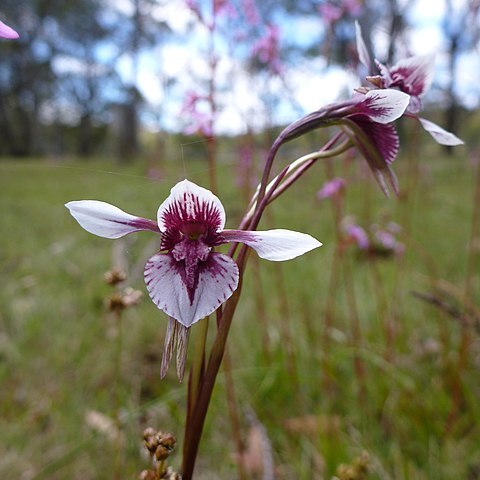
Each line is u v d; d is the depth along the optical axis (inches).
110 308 3.7
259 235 2.2
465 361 5.4
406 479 4.0
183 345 2.1
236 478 4.5
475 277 8.0
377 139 2.4
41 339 6.4
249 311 6.9
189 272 2.2
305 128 2.3
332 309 6.5
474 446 4.5
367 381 5.4
